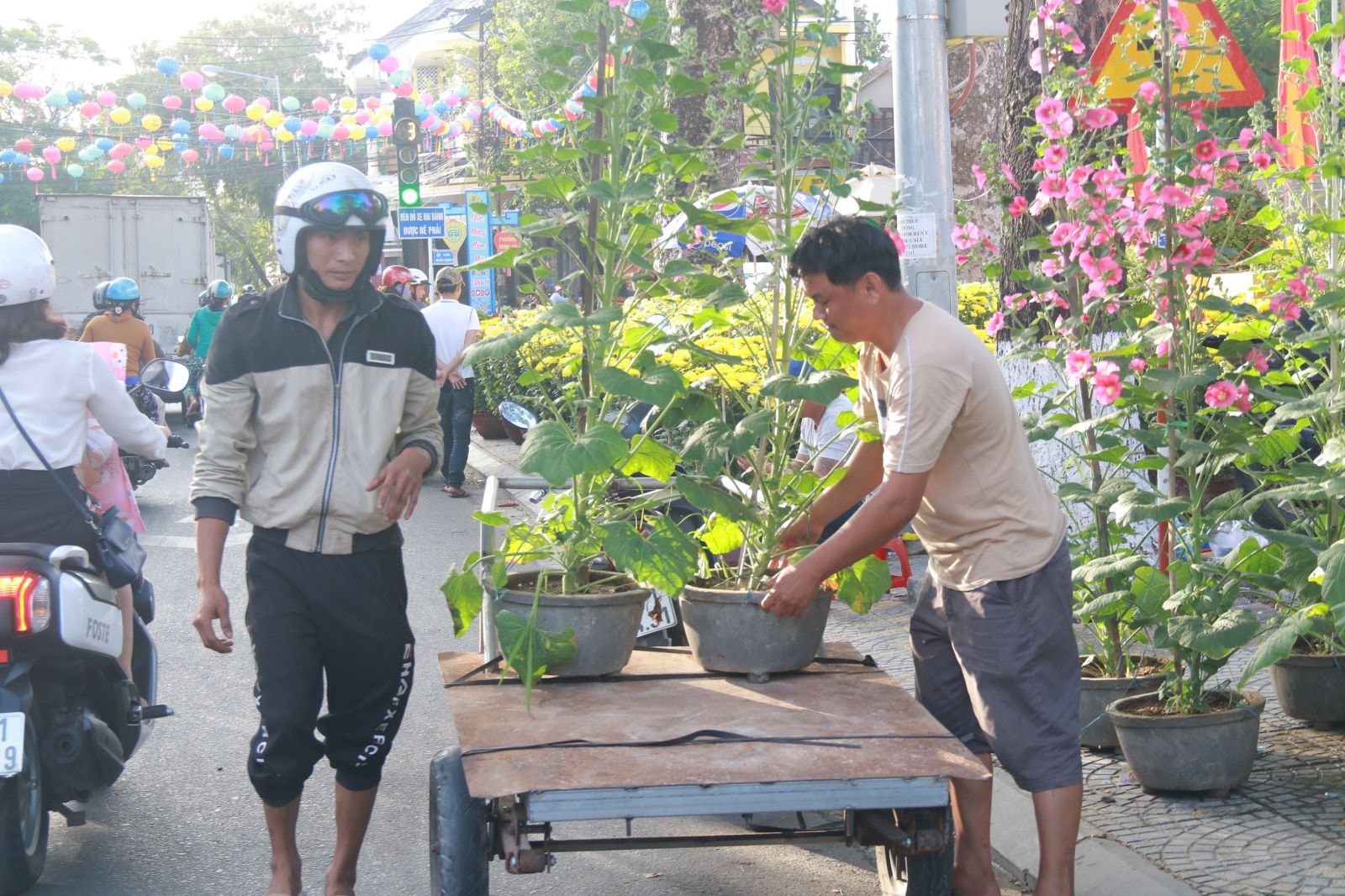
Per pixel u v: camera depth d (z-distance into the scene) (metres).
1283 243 5.48
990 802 3.92
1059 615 3.65
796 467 4.42
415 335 3.84
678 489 3.94
